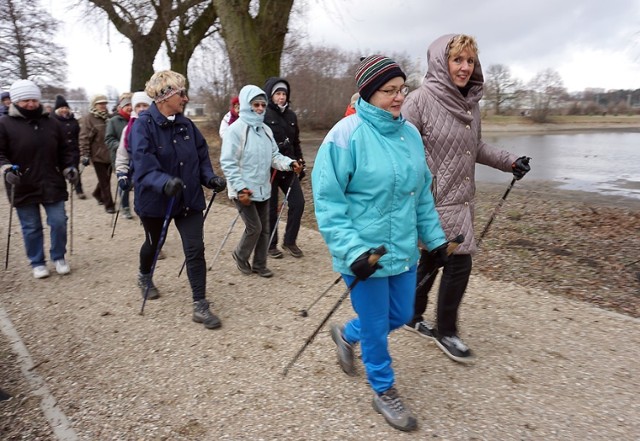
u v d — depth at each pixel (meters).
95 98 7.42
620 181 12.05
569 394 2.79
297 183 5.21
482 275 4.66
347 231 2.26
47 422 2.63
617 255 5.12
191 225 3.70
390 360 2.59
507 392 2.82
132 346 3.43
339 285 4.48
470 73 2.80
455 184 2.92
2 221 7.22
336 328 3.04
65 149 4.80
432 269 3.10
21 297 4.33
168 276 4.78
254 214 4.42
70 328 3.72
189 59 15.82
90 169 13.20
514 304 3.98
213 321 3.66
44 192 4.63
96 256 5.48
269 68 10.13
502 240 5.86
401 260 2.44
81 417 2.67
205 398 2.82
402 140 2.42
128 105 6.70
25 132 4.46
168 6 12.55
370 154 2.32
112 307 4.09
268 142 4.45
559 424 2.54
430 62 2.90
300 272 4.85
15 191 4.58
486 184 11.80
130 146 3.53
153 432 2.55
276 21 9.92
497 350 3.27
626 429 2.50
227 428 2.56
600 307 3.91
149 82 3.56
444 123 2.85
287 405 2.74
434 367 3.09
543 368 3.05
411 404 2.73
